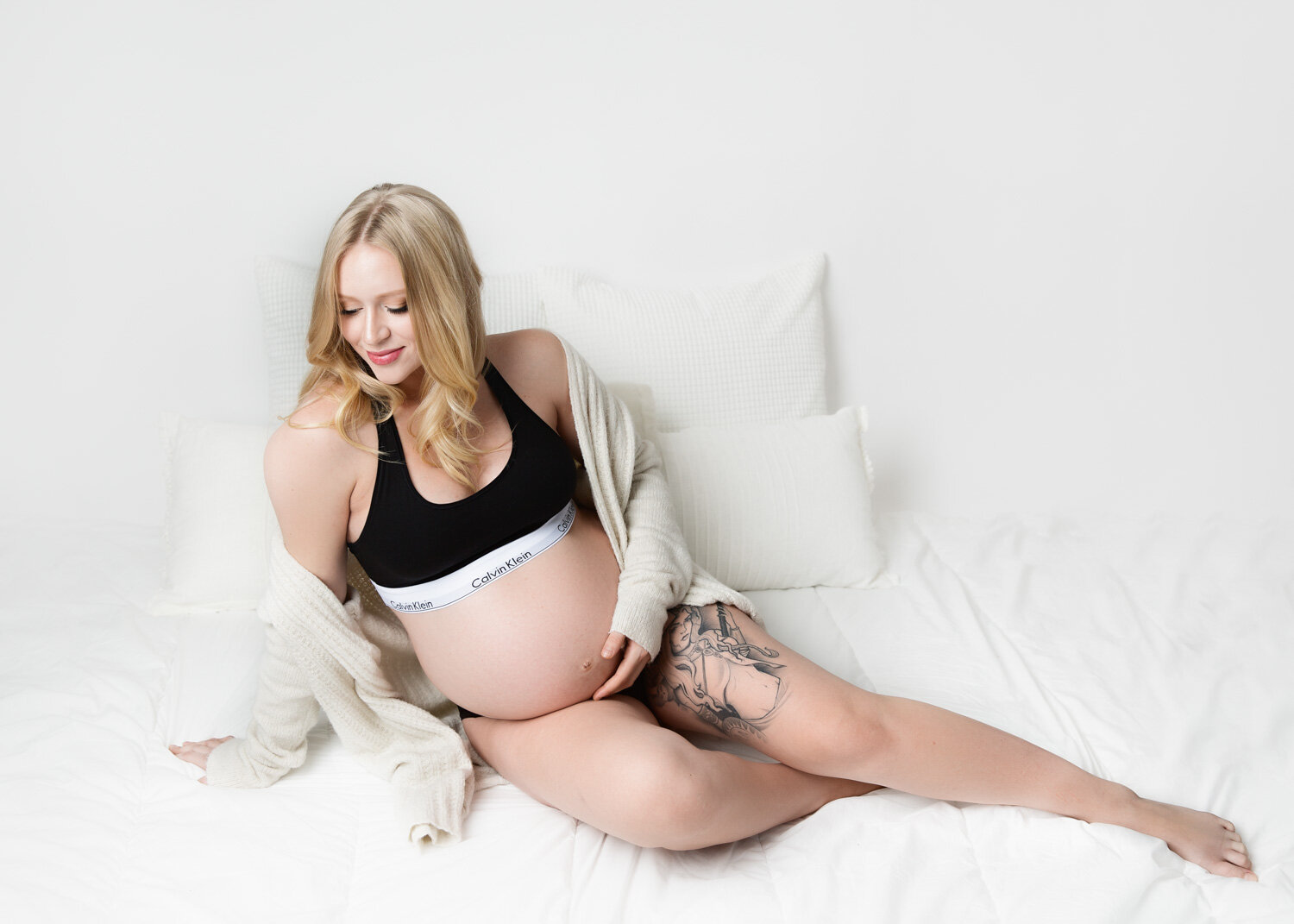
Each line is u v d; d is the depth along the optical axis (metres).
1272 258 2.69
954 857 1.41
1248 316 2.73
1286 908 1.33
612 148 2.46
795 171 2.54
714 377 2.41
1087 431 2.79
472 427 1.57
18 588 2.22
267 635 1.58
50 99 2.30
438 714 1.79
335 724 1.64
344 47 2.34
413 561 1.52
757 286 2.52
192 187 2.38
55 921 1.31
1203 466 2.83
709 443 2.19
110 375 2.50
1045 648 1.96
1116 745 1.67
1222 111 2.60
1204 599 2.18
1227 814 1.53
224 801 1.56
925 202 2.60
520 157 2.44
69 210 2.37
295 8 2.30
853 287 2.64
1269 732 1.70
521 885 1.37
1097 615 2.10
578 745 1.45
